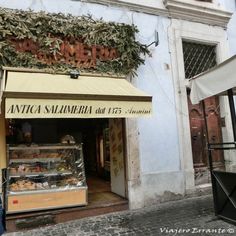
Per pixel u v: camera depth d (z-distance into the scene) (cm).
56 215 539
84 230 495
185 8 735
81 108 447
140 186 633
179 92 710
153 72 685
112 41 624
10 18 534
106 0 657
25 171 555
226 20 797
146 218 546
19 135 708
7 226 502
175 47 722
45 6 600
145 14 700
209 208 589
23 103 409
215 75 482
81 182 582
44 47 562
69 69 575
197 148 736
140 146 650
